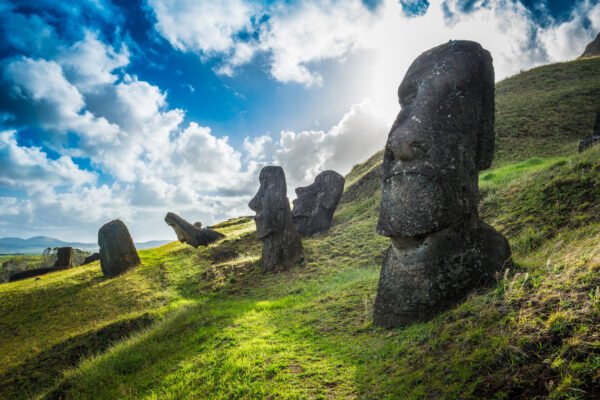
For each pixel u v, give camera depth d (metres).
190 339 8.14
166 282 17.72
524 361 3.18
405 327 5.71
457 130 6.02
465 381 3.41
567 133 21.69
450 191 5.82
